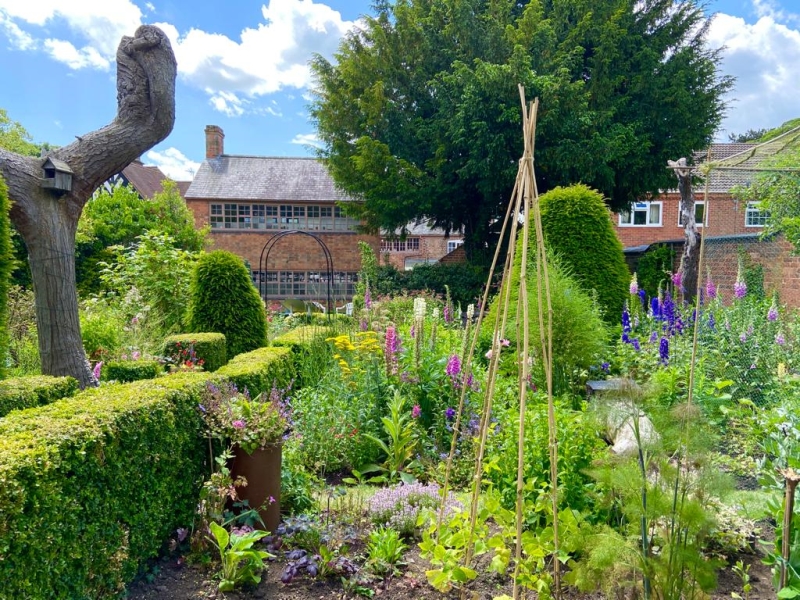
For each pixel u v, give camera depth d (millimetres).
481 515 2258
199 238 14547
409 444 3787
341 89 13656
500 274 12742
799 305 8016
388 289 13195
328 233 21406
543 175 12414
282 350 5246
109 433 2035
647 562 1713
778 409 3205
